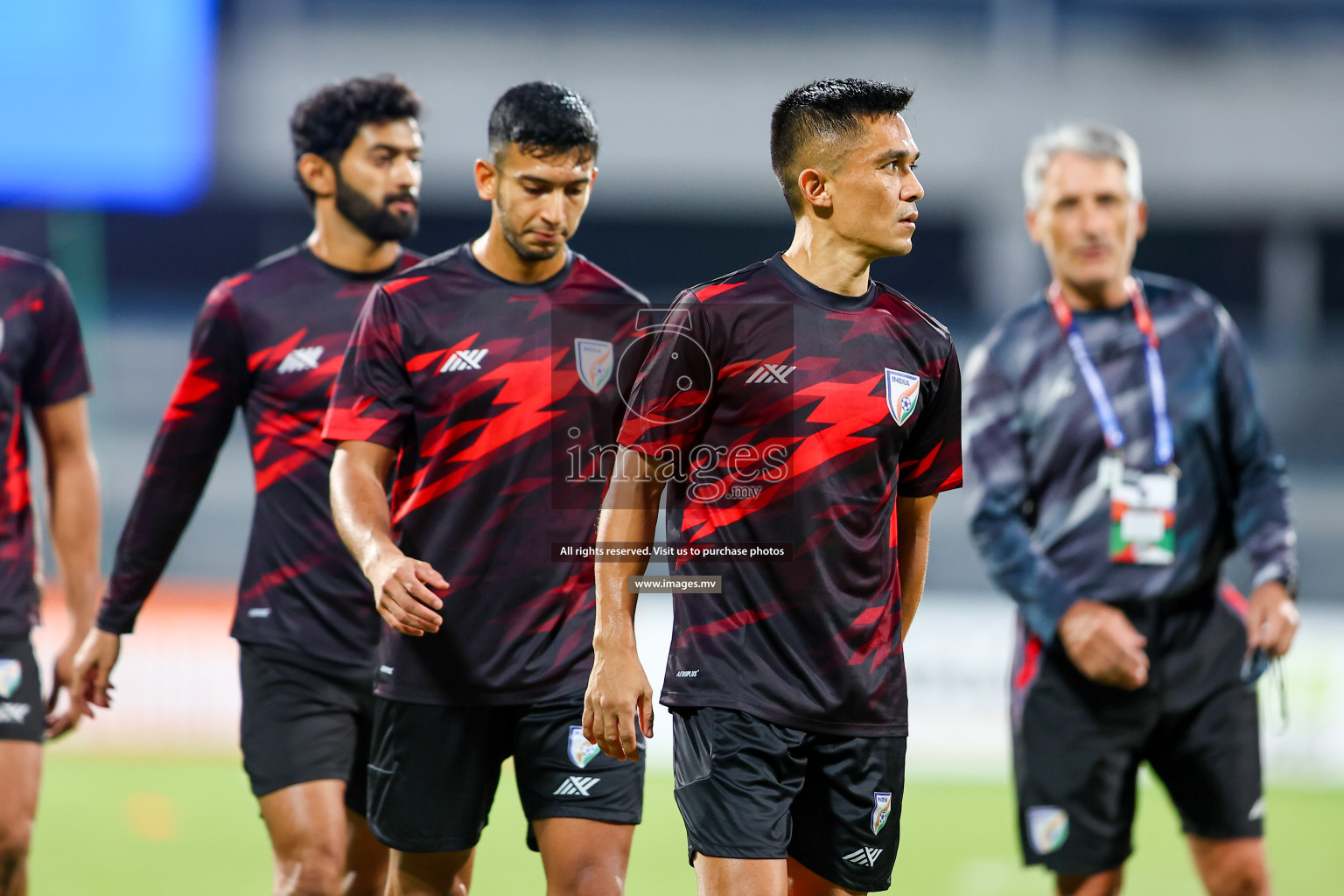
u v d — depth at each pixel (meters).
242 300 14.97
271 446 14.81
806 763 11.41
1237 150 68.38
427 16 68.31
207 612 34.03
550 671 12.71
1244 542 15.93
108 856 23.44
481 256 13.21
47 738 15.77
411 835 13.03
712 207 69.88
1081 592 15.94
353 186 14.90
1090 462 16.03
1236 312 69.94
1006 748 32.34
